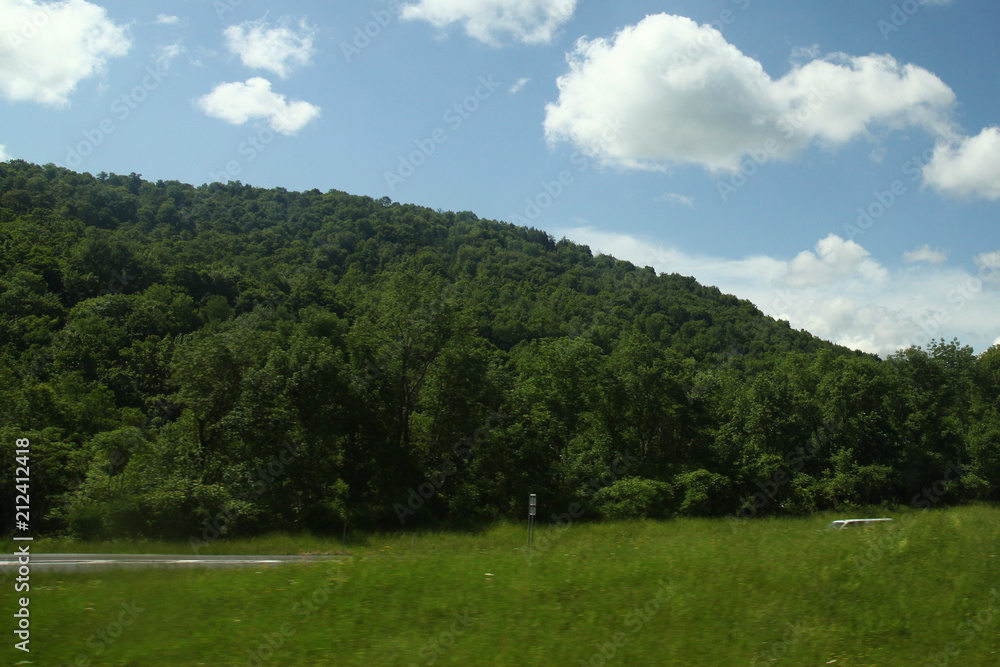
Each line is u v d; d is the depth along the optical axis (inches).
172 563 594.2
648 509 1523.1
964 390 2341.3
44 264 2972.4
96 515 1050.1
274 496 1334.9
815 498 1850.4
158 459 1321.4
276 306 3356.3
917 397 2122.3
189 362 1381.6
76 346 2380.7
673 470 1761.8
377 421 1593.3
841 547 513.0
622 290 4810.5
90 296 3024.1
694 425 1892.2
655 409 1859.0
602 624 344.2
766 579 419.5
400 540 1121.4
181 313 2992.1
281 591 403.2
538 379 1934.1
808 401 2208.4
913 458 2012.8
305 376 1467.8
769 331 4407.0
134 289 3213.6
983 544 505.4
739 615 359.6
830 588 405.7
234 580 436.1
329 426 1459.2
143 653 299.3
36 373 2123.5
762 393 2123.5
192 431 1505.9
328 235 4849.9
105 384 2300.7
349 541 1125.7
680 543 609.9
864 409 2134.6
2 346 2297.0
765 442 2081.7
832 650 321.4
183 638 319.9
